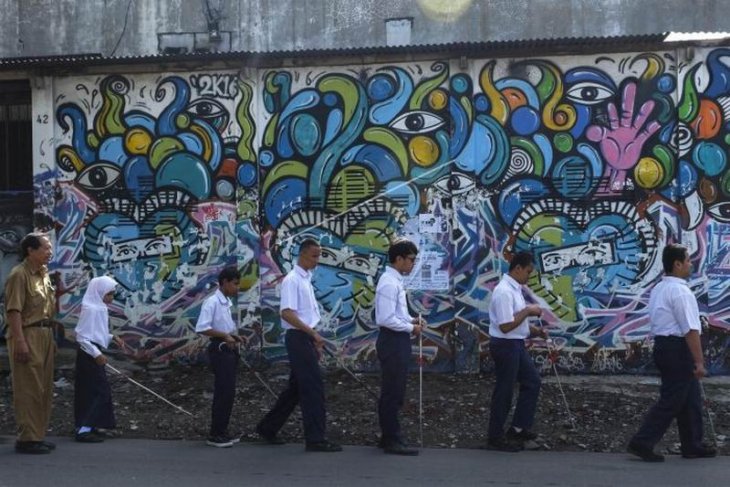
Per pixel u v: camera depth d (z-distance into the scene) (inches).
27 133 478.6
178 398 400.5
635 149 428.5
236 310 446.6
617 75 429.4
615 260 428.5
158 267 456.1
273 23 624.4
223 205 452.4
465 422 357.1
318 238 444.8
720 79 425.1
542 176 432.5
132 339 456.1
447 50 432.5
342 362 440.8
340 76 444.8
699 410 302.7
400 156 440.5
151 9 634.8
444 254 436.8
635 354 427.2
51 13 639.1
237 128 451.2
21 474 281.9
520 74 433.7
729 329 423.2
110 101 460.1
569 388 403.5
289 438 337.7
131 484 269.3
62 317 458.6
